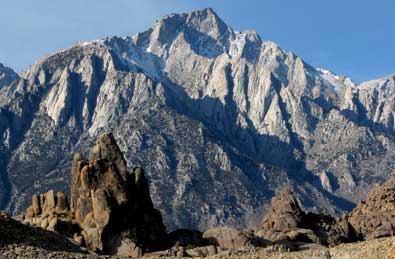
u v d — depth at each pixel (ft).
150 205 350.02
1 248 202.80
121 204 325.83
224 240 336.90
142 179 350.84
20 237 224.12
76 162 347.15
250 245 330.34
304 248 322.96
